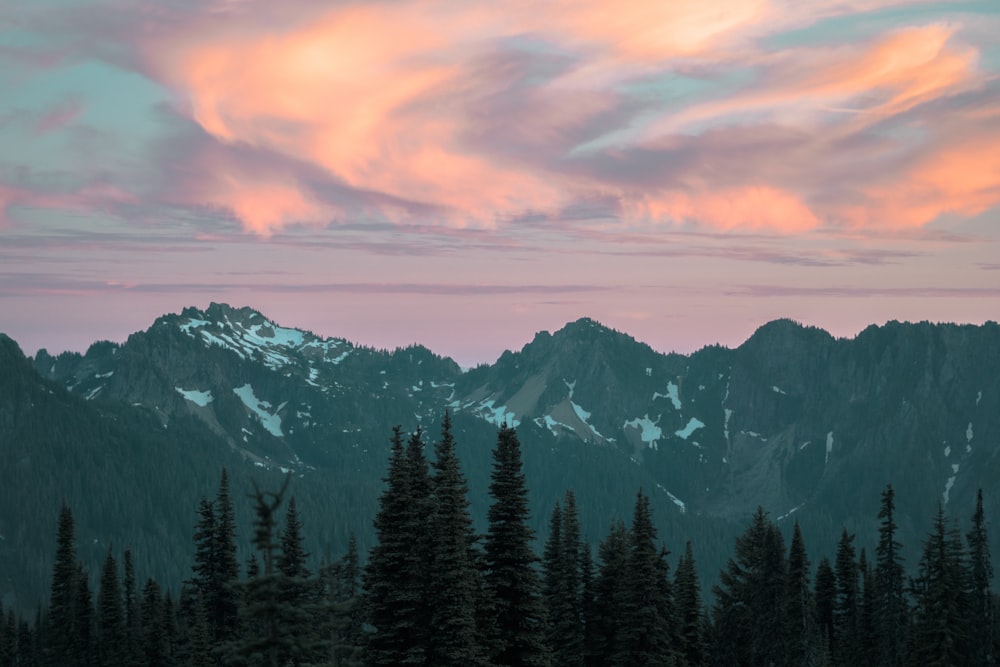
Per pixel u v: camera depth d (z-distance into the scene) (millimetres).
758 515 104188
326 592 56969
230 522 90000
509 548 66000
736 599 102312
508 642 64562
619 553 83938
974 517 99125
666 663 80688
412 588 58500
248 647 34125
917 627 98812
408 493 60188
